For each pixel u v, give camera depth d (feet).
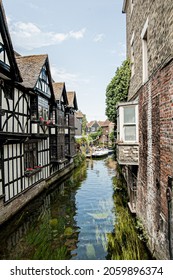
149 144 19.74
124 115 26.76
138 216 25.53
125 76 37.70
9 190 29.40
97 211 32.60
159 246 16.11
